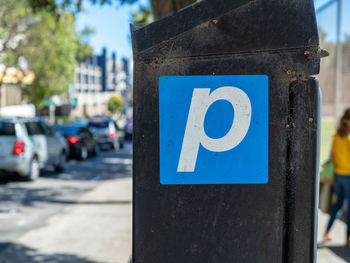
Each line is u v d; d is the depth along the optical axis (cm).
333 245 545
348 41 714
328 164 570
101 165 1752
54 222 765
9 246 618
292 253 143
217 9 140
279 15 141
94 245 624
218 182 142
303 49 141
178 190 142
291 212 143
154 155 142
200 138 141
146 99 141
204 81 141
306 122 141
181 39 140
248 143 142
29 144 1241
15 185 1189
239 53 141
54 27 2038
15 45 2103
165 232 143
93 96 8006
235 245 143
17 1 1870
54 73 2300
